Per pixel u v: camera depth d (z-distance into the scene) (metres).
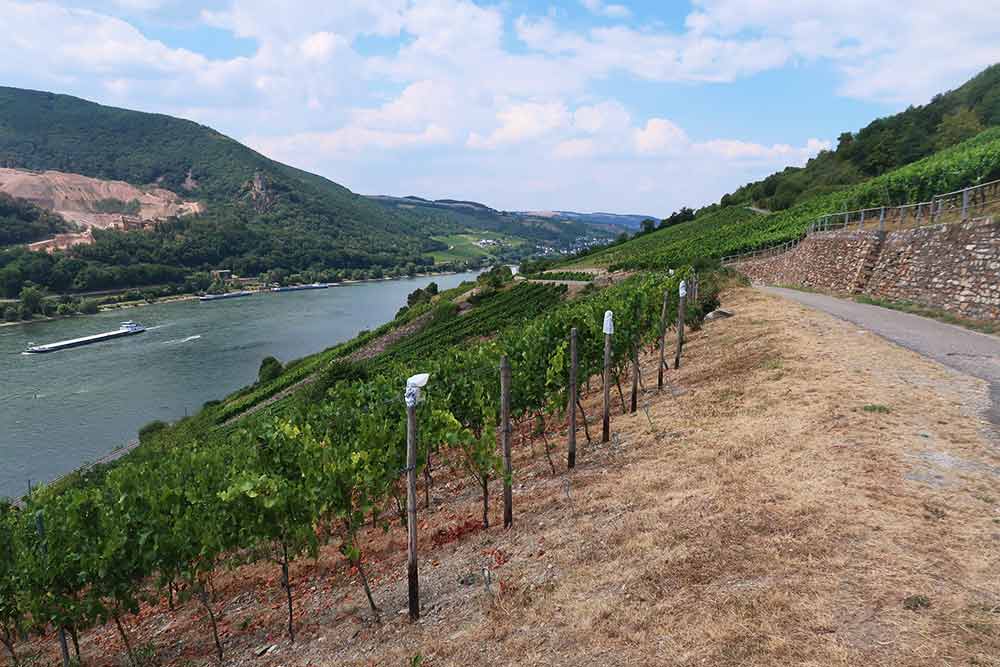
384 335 62.91
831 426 7.82
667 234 105.44
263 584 8.61
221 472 9.68
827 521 5.44
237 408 42.69
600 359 11.25
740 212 100.94
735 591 4.70
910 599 4.19
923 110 89.50
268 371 53.22
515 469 10.21
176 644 7.33
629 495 7.12
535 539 6.79
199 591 6.98
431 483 11.44
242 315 101.19
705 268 35.22
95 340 75.19
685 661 4.09
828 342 12.84
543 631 4.92
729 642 4.14
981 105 79.94
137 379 58.22
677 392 11.76
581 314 12.05
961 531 5.02
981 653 3.61
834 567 4.74
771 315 17.67
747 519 5.76
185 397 52.91
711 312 19.95
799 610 4.30
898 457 6.61
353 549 6.25
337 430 10.76
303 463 7.02
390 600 6.59
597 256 99.12
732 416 9.16
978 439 6.93
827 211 46.50
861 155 87.69
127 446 40.75
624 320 11.78
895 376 9.83
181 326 88.44
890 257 21.16
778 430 8.05
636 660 4.24
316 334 82.94
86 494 7.19
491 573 6.32
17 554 7.05
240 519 6.71
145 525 6.91
